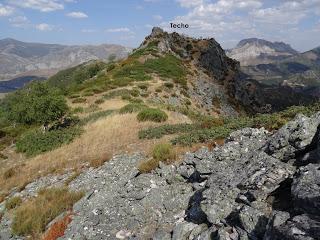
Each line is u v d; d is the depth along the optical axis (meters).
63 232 14.99
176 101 64.31
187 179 16.47
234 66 105.00
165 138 27.78
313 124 11.91
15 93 121.75
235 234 10.31
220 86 86.06
